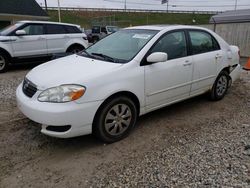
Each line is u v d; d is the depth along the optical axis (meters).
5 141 3.84
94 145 3.75
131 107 3.92
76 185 2.92
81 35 10.43
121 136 3.89
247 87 6.79
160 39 4.30
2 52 8.62
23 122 4.48
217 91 5.59
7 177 3.04
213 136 4.04
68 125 3.35
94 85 3.46
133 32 4.68
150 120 4.62
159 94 4.27
